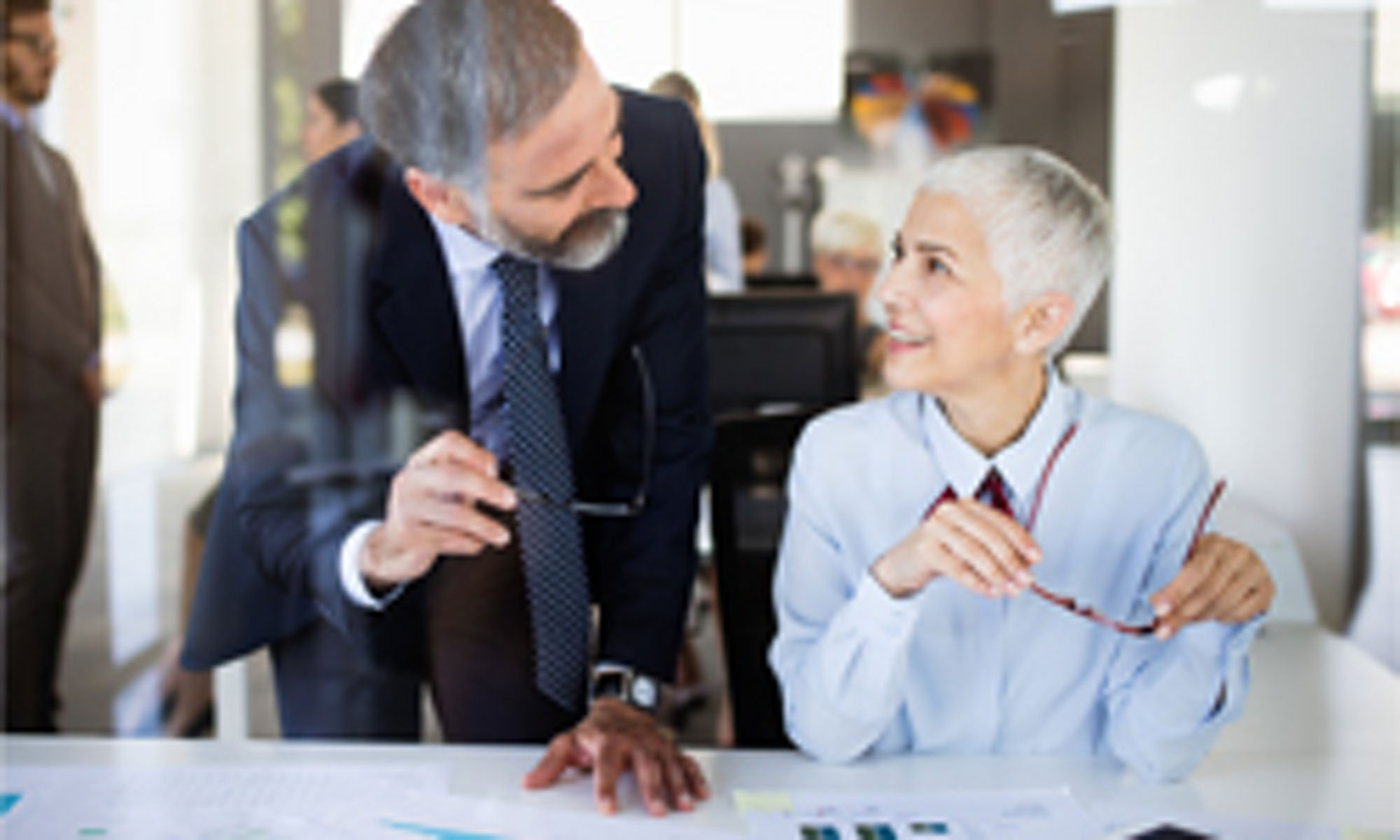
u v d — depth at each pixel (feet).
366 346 4.97
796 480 3.98
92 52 7.99
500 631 4.88
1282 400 6.59
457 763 3.51
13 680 7.64
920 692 3.82
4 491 7.91
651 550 4.59
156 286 8.50
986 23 14.33
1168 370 6.88
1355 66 6.38
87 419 8.14
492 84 4.64
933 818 3.13
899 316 3.72
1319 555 6.54
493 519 4.74
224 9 7.85
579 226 4.70
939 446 3.85
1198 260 6.77
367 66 4.80
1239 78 6.57
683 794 3.23
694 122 4.96
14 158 7.73
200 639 5.22
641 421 4.73
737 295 6.18
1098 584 3.80
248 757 3.51
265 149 8.23
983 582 3.19
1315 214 6.48
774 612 4.61
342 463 4.97
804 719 3.54
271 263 4.97
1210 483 3.82
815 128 14.39
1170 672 3.41
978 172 3.58
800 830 3.06
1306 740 3.74
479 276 4.80
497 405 4.94
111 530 8.18
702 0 11.47
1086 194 3.57
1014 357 3.71
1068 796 3.29
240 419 5.03
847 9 13.96
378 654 5.01
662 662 4.41
